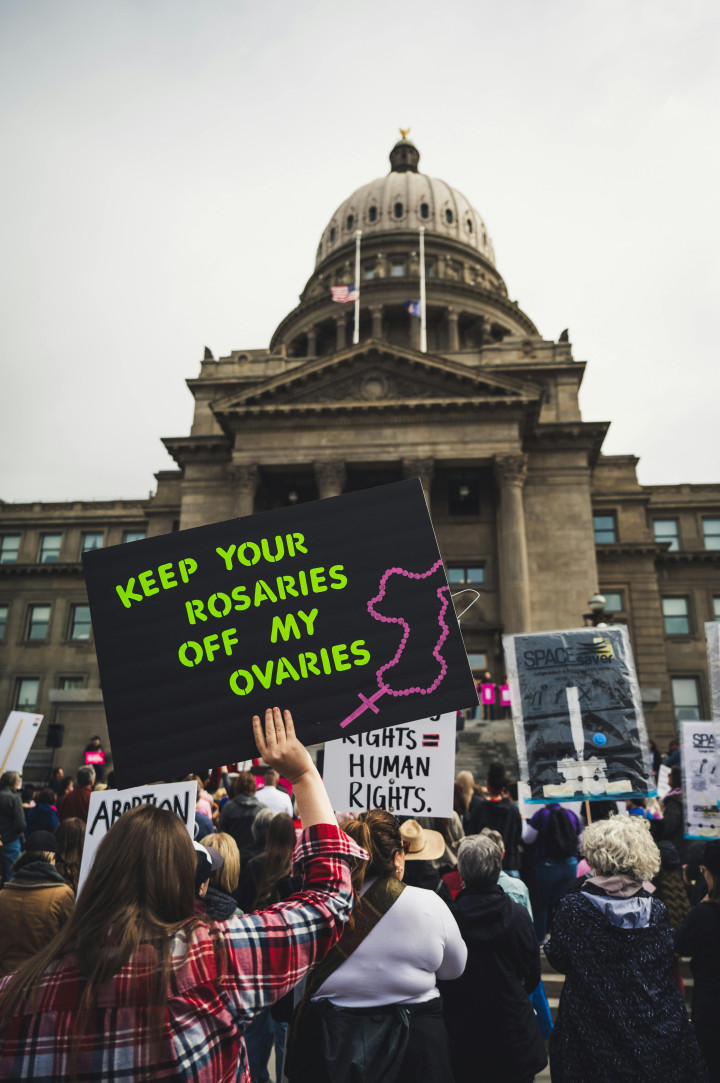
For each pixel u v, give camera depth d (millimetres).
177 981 2205
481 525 42875
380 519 3506
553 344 50125
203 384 51406
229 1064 2246
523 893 6527
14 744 11906
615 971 4203
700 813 8227
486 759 28016
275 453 42219
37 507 60062
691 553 49469
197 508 46094
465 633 40625
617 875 4434
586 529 42875
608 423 43719
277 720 3080
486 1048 4891
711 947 4996
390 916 3963
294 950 2406
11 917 5516
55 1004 2150
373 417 42219
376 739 6234
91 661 55031
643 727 8266
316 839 2740
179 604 3318
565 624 41375
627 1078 4012
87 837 5922
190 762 3123
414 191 81250
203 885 5293
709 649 7742
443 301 67688
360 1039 3795
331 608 3369
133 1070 2080
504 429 41469
